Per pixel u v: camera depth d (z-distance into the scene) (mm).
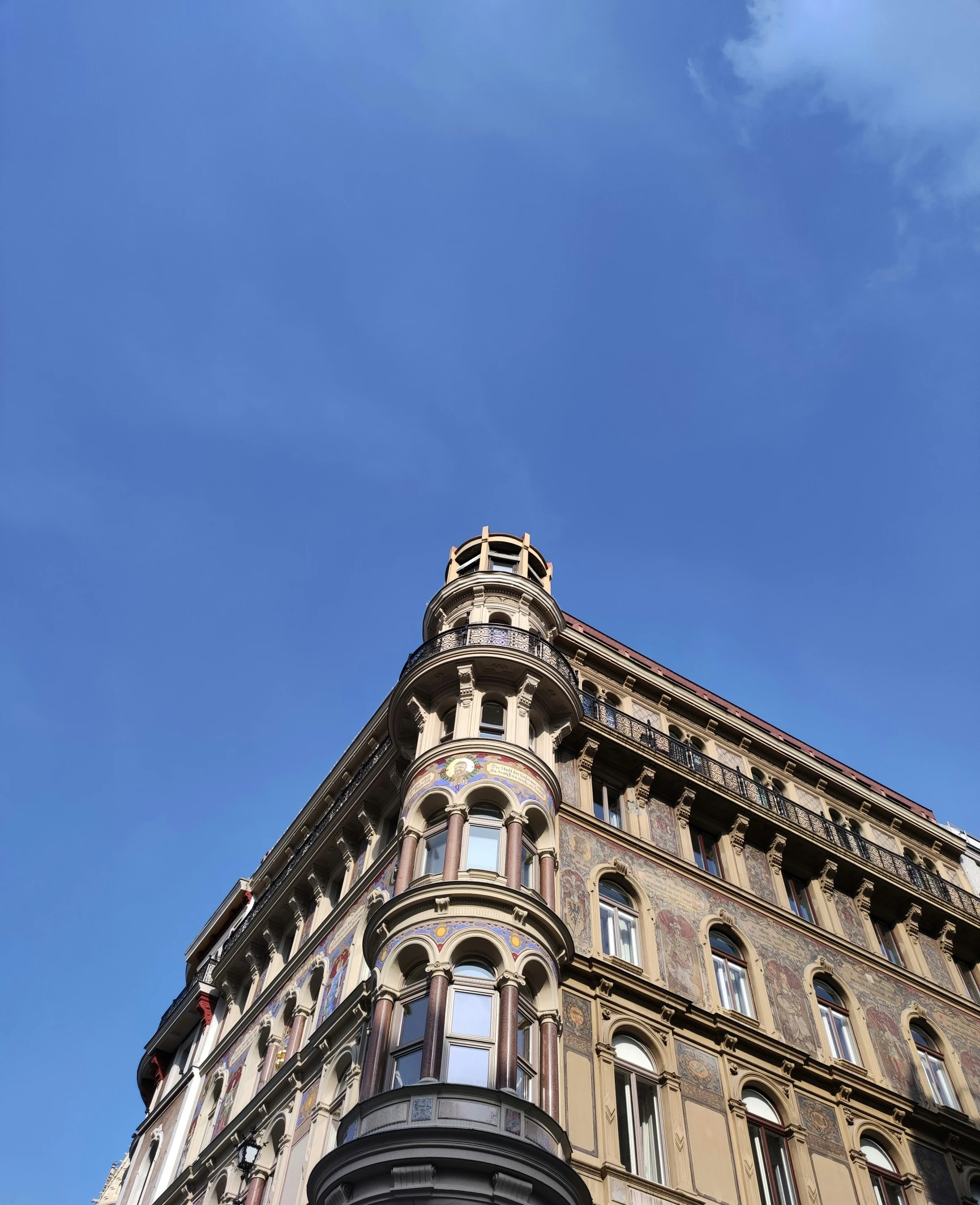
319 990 25562
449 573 30484
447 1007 16922
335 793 33625
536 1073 17109
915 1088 24078
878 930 29094
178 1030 35406
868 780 37188
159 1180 28703
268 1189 21438
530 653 24531
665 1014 20516
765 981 23500
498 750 21719
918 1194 21219
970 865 34844
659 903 23109
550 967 18297
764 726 35438
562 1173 14609
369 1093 16141
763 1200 18781
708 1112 19469
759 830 27703
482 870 19359
